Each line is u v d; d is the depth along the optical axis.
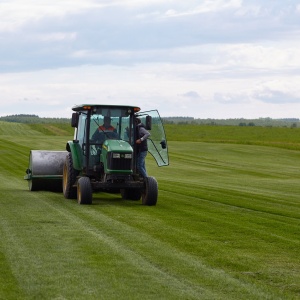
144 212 17.30
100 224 14.63
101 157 19.66
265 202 21.25
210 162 49.34
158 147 19.69
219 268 10.38
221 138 95.00
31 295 8.45
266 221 16.16
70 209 17.58
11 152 51.53
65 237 12.73
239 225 15.20
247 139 92.00
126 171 19.03
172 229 14.16
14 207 17.77
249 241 12.98
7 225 14.20
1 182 28.45
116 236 12.98
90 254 11.10
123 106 19.75
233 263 10.77
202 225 14.99
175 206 19.09
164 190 24.73
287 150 62.91
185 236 13.24
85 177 19.30
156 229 14.09
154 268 10.16
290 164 49.47
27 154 50.19
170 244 12.26
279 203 21.16
